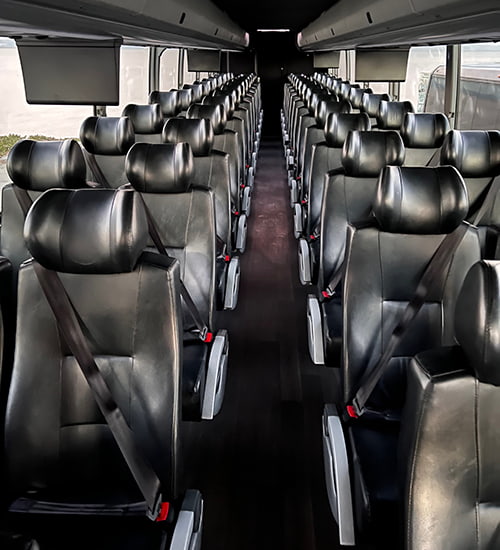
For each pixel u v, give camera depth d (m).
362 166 3.29
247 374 3.83
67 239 1.68
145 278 1.81
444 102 5.76
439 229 2.21
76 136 4.59
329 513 2.61
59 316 1.76
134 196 1.72
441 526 1.31
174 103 6.68
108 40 4.55
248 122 7.97
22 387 1.79
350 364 2.35
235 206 5.33
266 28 15.88
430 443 1.28
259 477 2.85
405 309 2.30
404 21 4.11
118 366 1.84
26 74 4.56
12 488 1.82
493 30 3.35
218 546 2.43
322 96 7.36
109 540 1.72
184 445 3.10
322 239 3.50
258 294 5.20
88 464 1.83
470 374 1.27
